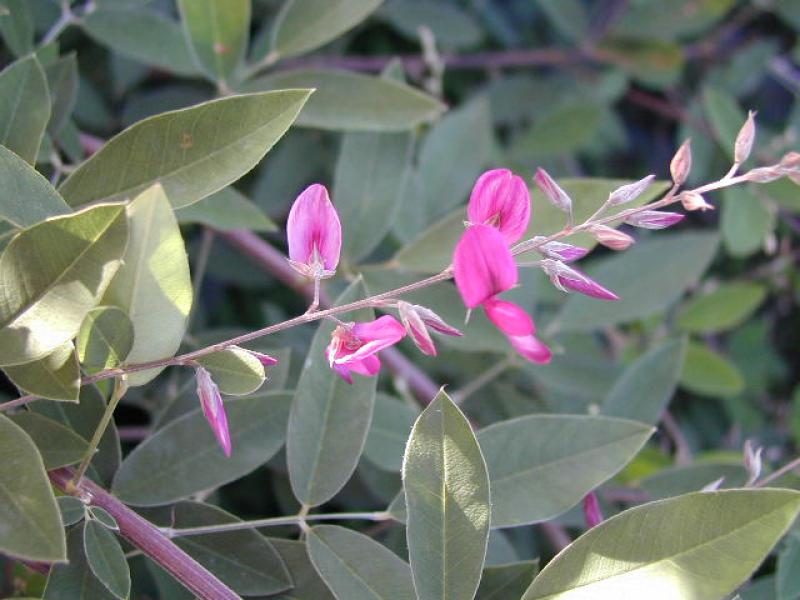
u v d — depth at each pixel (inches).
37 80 6.8
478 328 8.4
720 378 10.8
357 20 8.6
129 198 6.3
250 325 11.5
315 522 9.1
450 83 13.3
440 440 5.9
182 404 7.6
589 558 5.8
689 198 6.2
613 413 8.9
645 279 10.1
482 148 10.6
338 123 8.3
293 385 9.1
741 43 14.6
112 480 6.9
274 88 8.5
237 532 6.8
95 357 5.7
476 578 5.8
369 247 9.0
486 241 5.7
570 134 11.6
